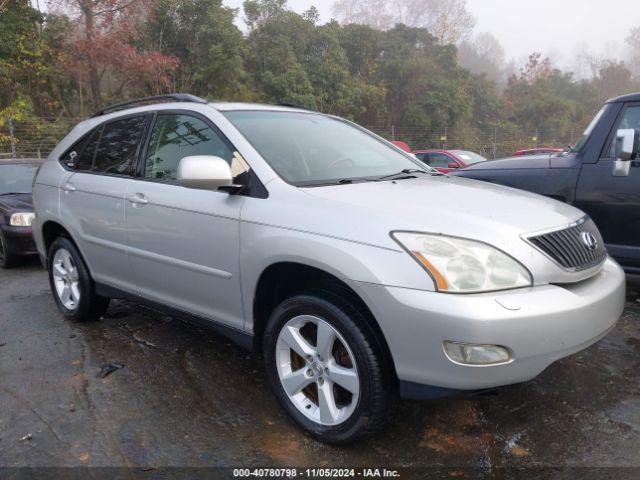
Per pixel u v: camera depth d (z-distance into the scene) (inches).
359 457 102.0
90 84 839.7
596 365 137.7
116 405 122.8
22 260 271.0
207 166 112.1
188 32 908.0
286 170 121.1
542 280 96.6
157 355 149.9
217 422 115.0
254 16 1034.1
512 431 109.5
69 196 168.1
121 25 790.5
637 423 110.9
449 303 87.6
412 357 91.4
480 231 95.9
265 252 108.7
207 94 926.4
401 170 145.6
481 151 1208.2
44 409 121.6
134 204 141.6
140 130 152.6
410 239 93.5
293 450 104.7
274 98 992.9
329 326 102.3
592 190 181.6
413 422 113.3
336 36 1162.0
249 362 144.5
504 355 88.3
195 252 125.9
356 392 99.3
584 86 1701.5
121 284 154.8
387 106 1229.1
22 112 711.7
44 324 178.4
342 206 103.7
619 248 178.4
